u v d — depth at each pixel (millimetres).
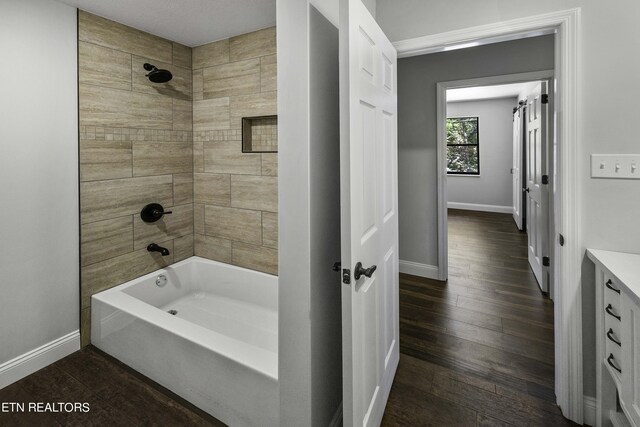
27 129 1963
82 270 2275
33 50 1956
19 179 1948
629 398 1223
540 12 1580
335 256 1553
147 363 1990
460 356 2186
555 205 1685
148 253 2689
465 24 1730
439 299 3049
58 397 1854
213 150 2863
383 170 1645
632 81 1469
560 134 1600
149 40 2570
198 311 2725
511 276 3586
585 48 1518
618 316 1347
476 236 5266
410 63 3506
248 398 1556
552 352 2209
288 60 1272
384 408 1724
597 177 1539
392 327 1920
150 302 2652
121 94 2418
